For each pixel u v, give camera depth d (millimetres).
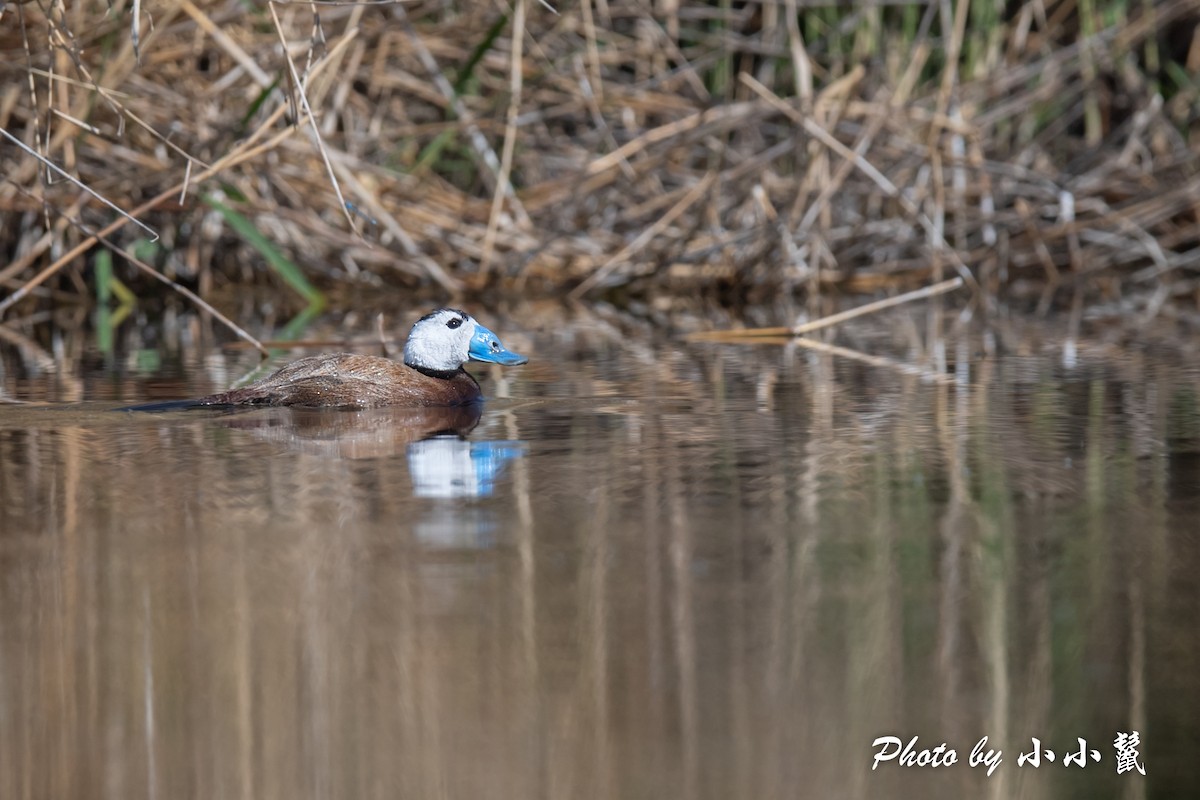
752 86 18984
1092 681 5781
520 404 11266
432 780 5035
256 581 6688
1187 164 21594
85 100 15391
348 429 10125
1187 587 6652
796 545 7246
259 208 18031
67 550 7121
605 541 7281
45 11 12883
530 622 6199
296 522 7605
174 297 19625
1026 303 19156
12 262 18703
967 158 20047
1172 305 18609
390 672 5734
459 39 19484
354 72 18344
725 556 7074
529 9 19609
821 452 9352
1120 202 21625
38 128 13438
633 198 20641
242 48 17609
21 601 6438
